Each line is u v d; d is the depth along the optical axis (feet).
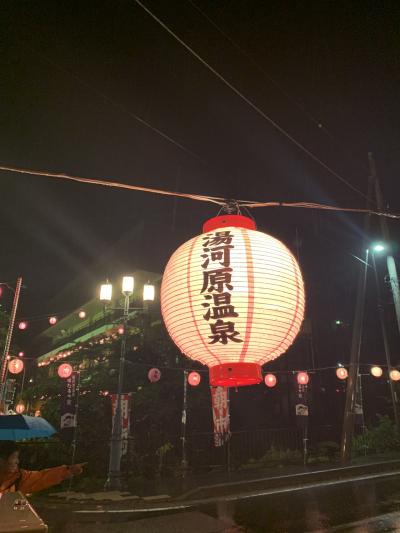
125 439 44.91
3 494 10.02
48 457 47.83
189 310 14.96
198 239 16.61
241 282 14.60
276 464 52.19
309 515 30.27
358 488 38.91
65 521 31.55
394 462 50.80
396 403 61.93
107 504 35.70
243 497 36.81
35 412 62.95
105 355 61.36
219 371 14.39
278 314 14.62
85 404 51.39
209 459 53.83
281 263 15.56
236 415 63.10
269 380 51.31
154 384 55.72
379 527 26.76
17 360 49.26
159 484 43.57
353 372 56.54
